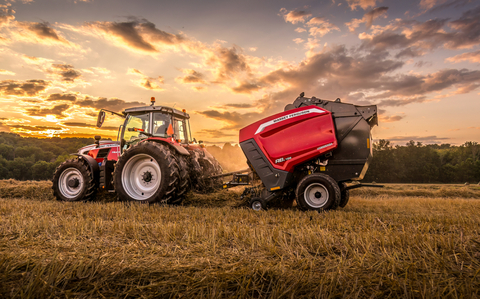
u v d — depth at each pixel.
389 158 52.47
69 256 1.99
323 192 4.70
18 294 1.40
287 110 5.34
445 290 1.50
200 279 1.62
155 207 4.75
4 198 6.91
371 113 4.74
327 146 4.79
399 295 1.50
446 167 52.75
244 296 1.44
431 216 3.92
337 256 2.10
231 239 2.60
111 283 1.57
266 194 5.15
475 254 2.12
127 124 6.49
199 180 5.93
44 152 80.31
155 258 2.01
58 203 5.47
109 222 3.32
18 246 2.29
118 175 5.60
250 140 5.29
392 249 2.25
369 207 5.62
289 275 1.68
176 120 6.63
